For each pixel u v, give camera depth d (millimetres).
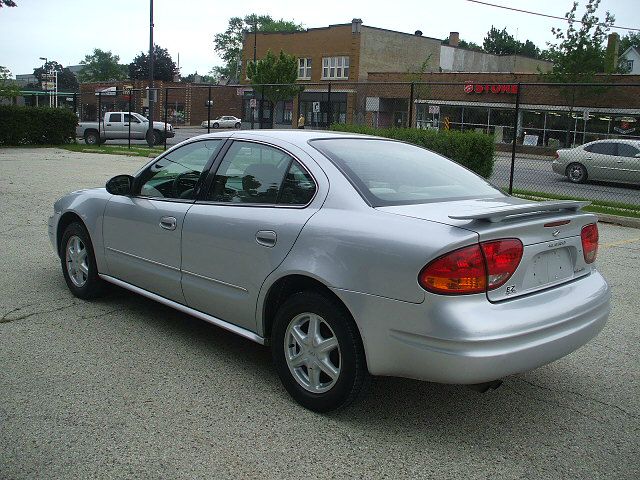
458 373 3152
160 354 4562
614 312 5945
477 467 3234
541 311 3391
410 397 4027
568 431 3648
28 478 2988
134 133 33812
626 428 3705
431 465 3234
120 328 5062
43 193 12695
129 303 5691
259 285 3939
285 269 3750
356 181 3814
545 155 23078
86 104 61406
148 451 3262
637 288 6793
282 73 43094
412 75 38406
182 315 5434
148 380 4117
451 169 4559
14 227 9086
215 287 4285
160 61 104188
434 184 4133
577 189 16906
